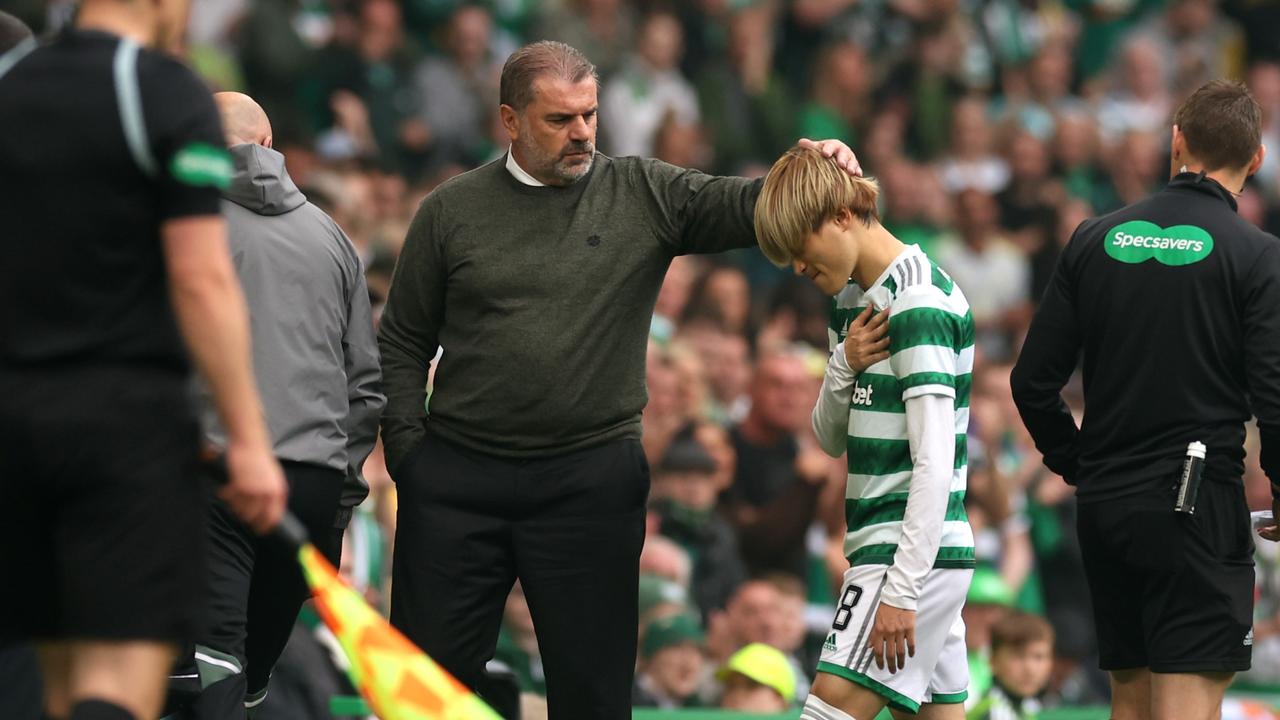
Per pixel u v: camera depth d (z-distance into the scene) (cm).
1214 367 1667
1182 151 1736
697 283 3856
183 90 1134
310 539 1636
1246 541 1686
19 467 1123
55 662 1223
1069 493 3512
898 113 4912
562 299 1678
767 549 3131
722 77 4628
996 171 4909
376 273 2331
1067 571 3453
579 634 1700
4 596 1161
